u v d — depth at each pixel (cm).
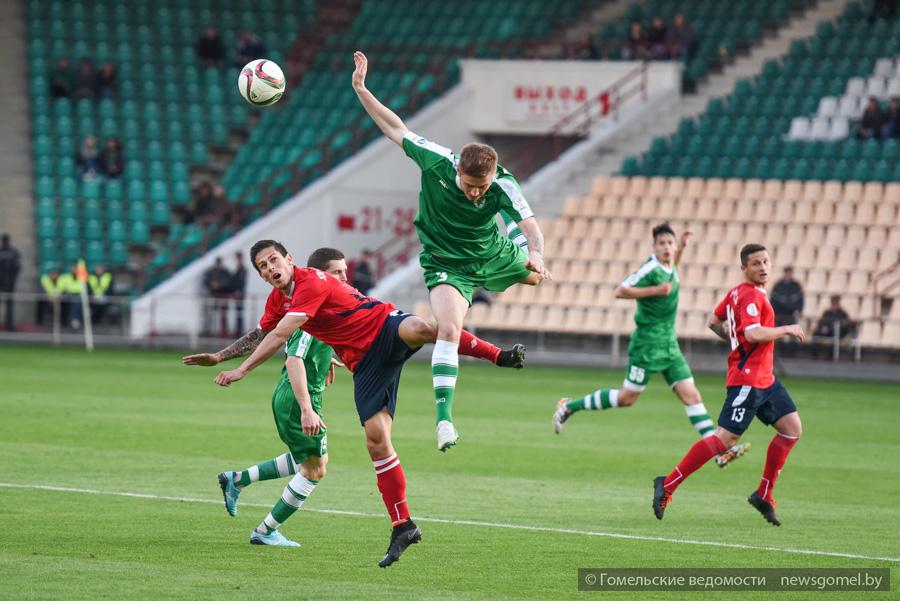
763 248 2480
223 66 8781
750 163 7469
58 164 8194
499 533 2298
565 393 5191
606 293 7050
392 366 1986
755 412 2428
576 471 3114
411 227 8188
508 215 2183
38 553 2025
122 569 1925
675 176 7594
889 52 7788
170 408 4256
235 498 2247
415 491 2762
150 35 8894
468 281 2111
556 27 8894
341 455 3288
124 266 7775
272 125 8475
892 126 7325
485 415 4347
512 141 8569
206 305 7188
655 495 2444
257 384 5284
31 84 8538
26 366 5741
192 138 8388
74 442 3359
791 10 8469
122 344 7156
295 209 7706
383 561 1908
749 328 2417
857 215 6981
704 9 8606
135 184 8069
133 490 2656
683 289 6906
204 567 1956
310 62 8894
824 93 7725
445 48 8744
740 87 7906
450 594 1817
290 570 1952
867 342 6369
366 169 7969
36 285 7975
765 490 2434
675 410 4672
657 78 8200
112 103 8425
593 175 7894
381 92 8512
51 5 8875
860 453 3556
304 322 1955
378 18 9156
